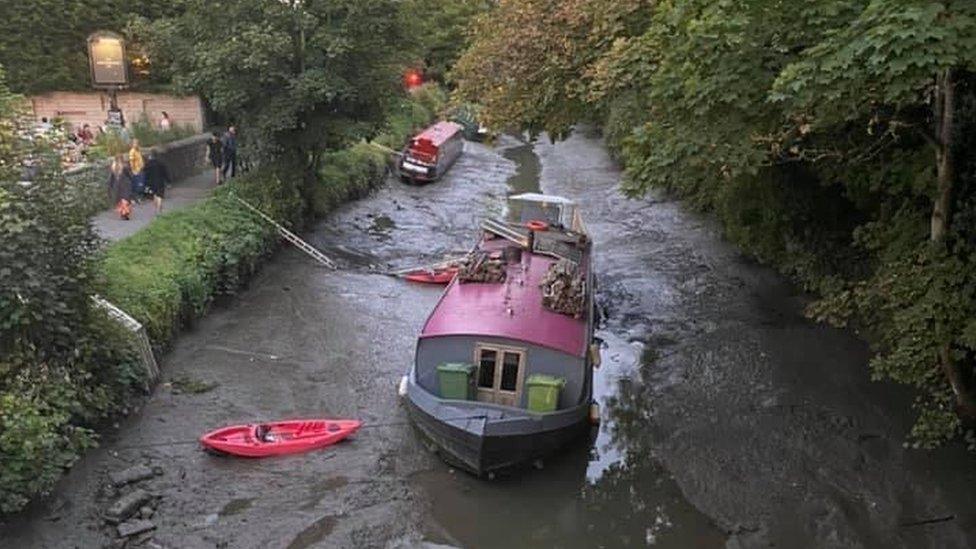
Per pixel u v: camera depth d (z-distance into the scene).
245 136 22.95
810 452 12.70
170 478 11.49
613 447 13.20
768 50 9.69
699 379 15.45
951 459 12.23
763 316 18.48
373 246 24.08
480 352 12.72
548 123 15.62
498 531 11.05
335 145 23.89
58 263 11.65
